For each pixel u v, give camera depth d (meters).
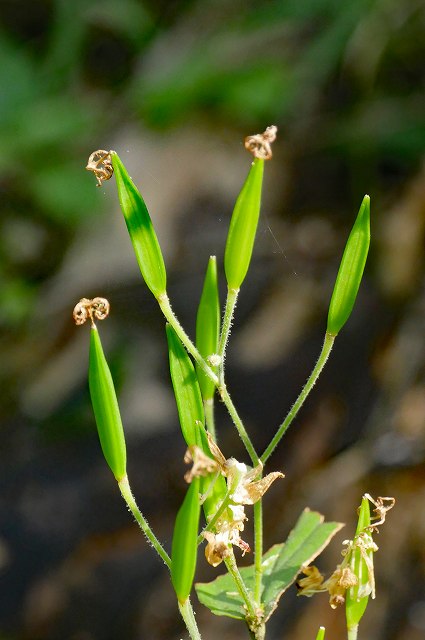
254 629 0.46
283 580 0.46
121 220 1.20
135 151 1.24
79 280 1.18
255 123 1.23
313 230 1.17
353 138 1.19
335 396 1.04
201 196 1.19
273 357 1.08
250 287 1.13
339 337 1.07
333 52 1.20
